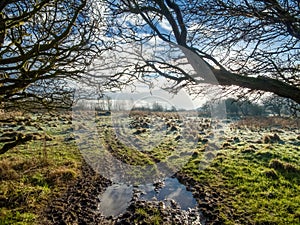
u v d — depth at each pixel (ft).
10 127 57.62
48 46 12.78
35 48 12.59
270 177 37.27
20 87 13.61
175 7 10.44
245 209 29.48
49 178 36.99
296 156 46.29
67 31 12.76
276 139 59.57
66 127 64.28
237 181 37.06
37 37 14.73
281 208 28.89
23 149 47.91
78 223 26.78
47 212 28.71
